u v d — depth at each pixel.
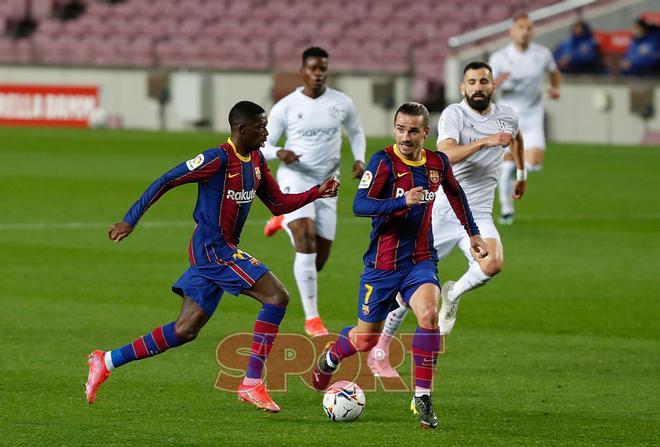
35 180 66.88
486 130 31.67
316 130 35.22
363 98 97.31
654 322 34.75
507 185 53.78
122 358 24.47
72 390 26.36
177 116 100.94
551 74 57.56
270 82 98.88
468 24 106.12
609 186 67.94
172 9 114.19
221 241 24.70
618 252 47.03
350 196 63.81
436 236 31.84
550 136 92.81
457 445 22.44
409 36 105.88
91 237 48.94
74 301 36.56
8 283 39.25
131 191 63.19
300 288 33.12
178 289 24.83
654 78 91.88
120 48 110.75
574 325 34.31
